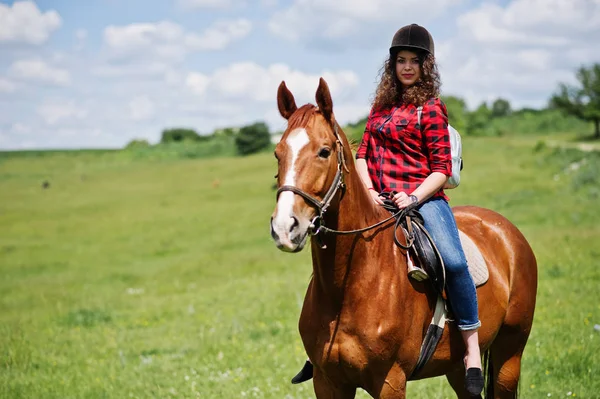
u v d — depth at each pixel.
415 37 3.94
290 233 3.05
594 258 12.06
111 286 16.41
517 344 4.62
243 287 13.22
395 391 3.68
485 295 4.18
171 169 58.19
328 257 3.57
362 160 4.12
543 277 10.74
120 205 37.75
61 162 73.31
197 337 9.09
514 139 62.78
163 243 24.48
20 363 8.17
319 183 3.23
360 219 3.62
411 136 3.93
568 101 61.75
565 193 23.72
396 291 3.65
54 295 15.19
